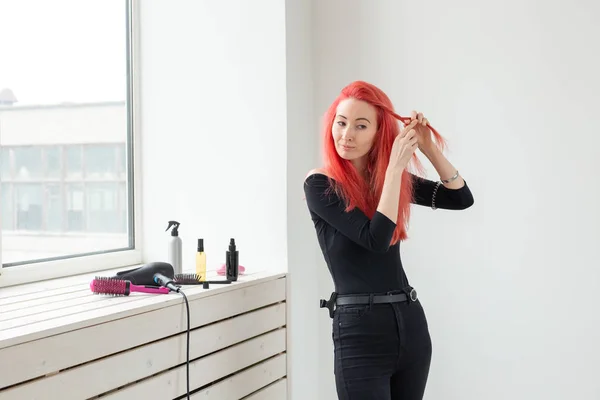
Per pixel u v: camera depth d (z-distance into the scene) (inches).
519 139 85.4
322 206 64.9
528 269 85.3
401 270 67.7
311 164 95.3
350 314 64.1
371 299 63.7
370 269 64.7
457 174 72.6
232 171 90.3
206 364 69.6
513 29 85.4
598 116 81.2
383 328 63.3
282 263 87.4
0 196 73.9
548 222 84.0
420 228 91.8
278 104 87.4
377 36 93.9
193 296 67.3
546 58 83.7
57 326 51.9
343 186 64.8
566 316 83.3
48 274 78.9
